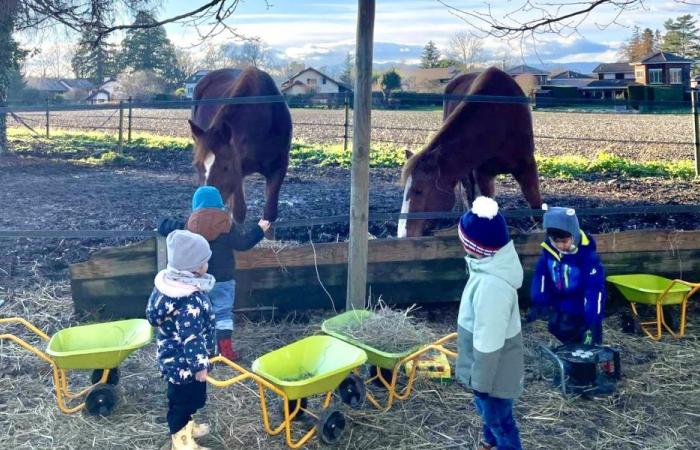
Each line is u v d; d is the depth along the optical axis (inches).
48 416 126.9
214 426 125.0
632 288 166.6
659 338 168.2
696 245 191.6
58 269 215.3
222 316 148.9
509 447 106.0
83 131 818.8
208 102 190.9
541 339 168.4
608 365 143.6
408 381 140.3
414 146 631.8
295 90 1690.5
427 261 183.9
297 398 112.1
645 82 1700.3
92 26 252.5
